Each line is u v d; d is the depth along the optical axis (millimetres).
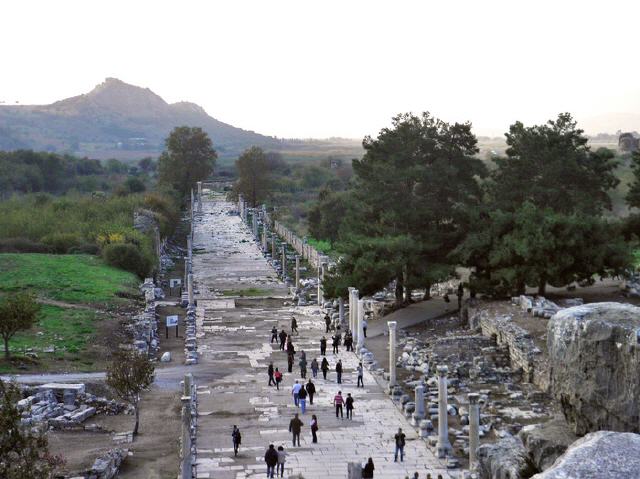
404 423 54250
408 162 93688
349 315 81438
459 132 94375
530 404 57469
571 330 21016
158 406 57719
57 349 68625
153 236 132875
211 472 45125
